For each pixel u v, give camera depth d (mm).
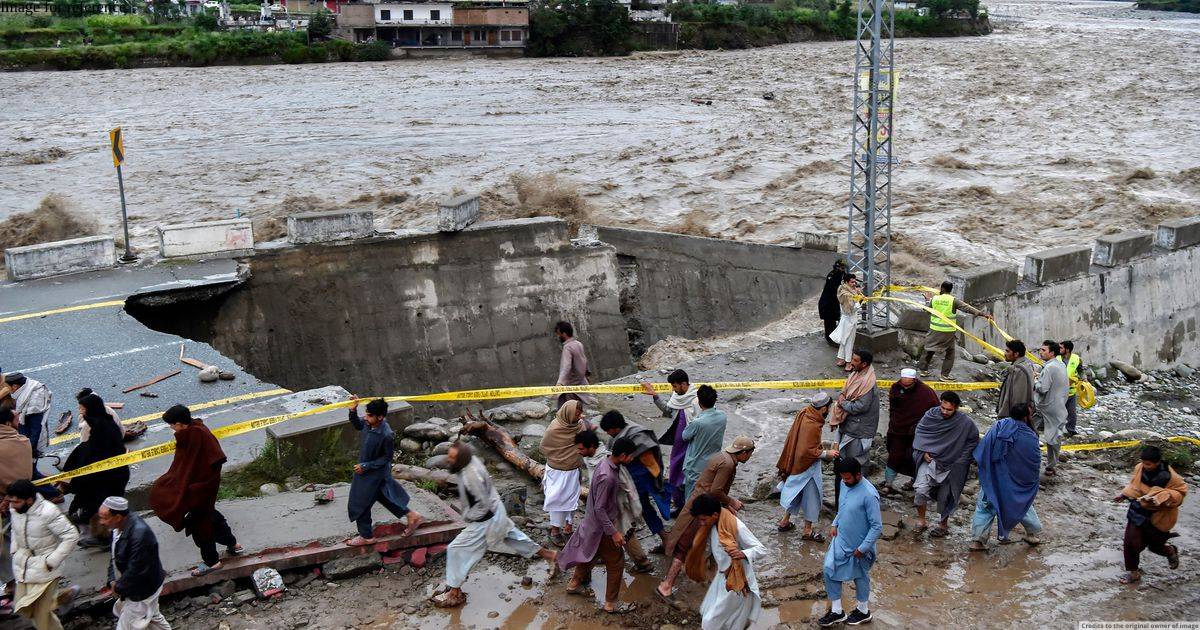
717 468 9570
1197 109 58188
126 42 90500
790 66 86500
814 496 10883
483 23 96312
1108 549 11328
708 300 27406
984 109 59688
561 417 10500
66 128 54250
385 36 96500
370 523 9914
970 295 19594
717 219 36438
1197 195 37625
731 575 8562
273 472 11961
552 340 24906
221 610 9219
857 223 34438
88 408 9812
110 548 9734
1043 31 130750
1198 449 16141
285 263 21812
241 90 70750
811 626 9453
